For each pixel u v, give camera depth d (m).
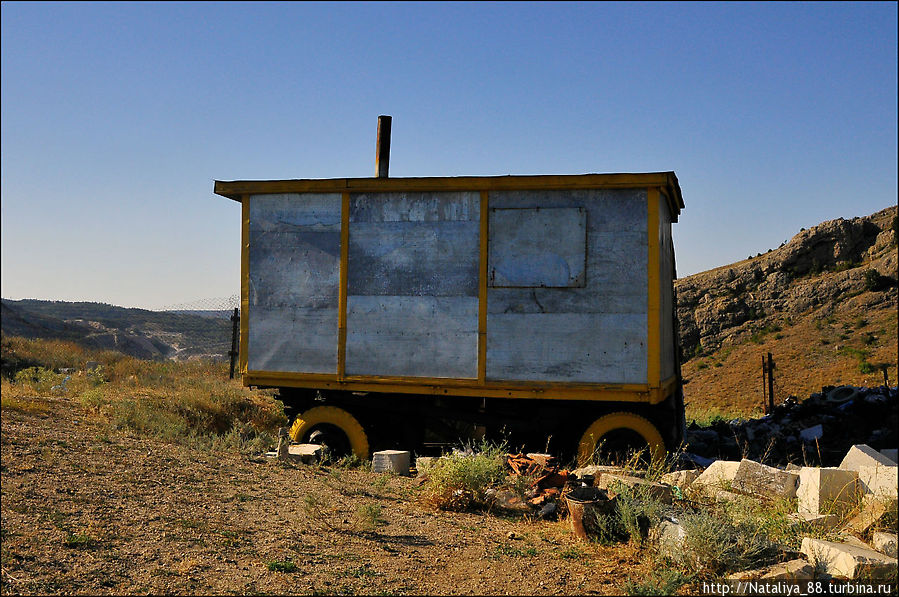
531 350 10.18
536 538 6.37
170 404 13.51
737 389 64.88
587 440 10.19
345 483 8.76
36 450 8.69
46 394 14.58
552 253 10.20
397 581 5.25
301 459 10.21
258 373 11.15
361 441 10.98
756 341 82.06
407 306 10.64
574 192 10.20
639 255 9.95
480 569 5.52
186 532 6.29
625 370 9.88
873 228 94.50
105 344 58.22
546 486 7.64
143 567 5.44
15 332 52.09
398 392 10.59
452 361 10.42
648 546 5.84
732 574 5.03
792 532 5.96
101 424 11.27
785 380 63.62
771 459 11.11
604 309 10.00
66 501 6.92
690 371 79.38
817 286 87.31
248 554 5.79
